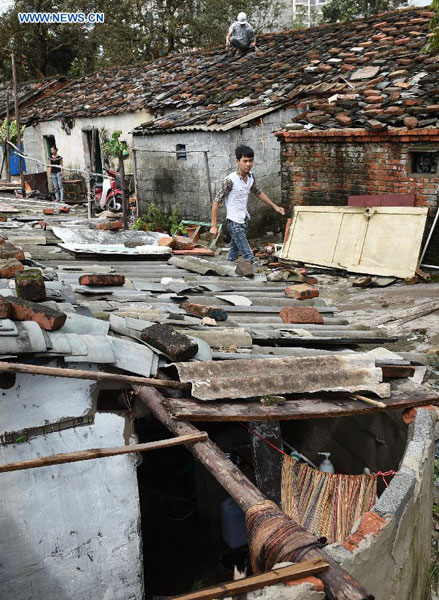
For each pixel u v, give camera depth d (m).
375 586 2.71
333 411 3.09
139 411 3.24
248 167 8.08
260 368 3.25
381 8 27.77
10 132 22.02
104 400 3.12
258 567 2.22
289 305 5.62
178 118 14.46
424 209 10.48
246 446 4.23
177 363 3.13
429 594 3.93
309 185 12.40
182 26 27.11
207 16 26.61
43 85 24.23
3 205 11.98
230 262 7.87
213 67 17.70
